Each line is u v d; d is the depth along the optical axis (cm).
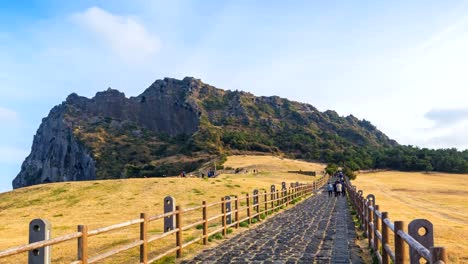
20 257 1312
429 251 387
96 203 3256
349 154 16062
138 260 1076
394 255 667
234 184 4200
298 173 9425
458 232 1886
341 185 4281
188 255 1117
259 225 1836
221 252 1152
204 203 1315
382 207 3719
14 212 3116
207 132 19888
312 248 1209
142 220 895
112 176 18100
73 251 1325
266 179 7006
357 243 1309
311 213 2442
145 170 16838
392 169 14175
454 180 10650
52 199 3497
